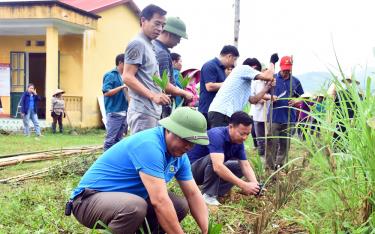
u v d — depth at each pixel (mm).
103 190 3482
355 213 3682
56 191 5844
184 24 5562
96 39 18203
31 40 17625
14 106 17703
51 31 15828
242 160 5344
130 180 3451
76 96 17578
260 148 8273
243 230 4430
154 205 3254
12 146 11219
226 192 5488
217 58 6477
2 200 5418
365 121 3359
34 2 15289
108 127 7246
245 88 6090
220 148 5059
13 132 15742
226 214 4902
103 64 18641
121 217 3352
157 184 3242
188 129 3217
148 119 4848
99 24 18297
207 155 5359
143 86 4762
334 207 3875
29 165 8281
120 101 7172
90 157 7852
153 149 3271
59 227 4406
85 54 17703
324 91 3910
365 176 3533
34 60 20156
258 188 5035
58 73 17781
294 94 7227
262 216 4090
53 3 15195
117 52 19281
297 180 4973
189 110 3305
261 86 8109
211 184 5289
